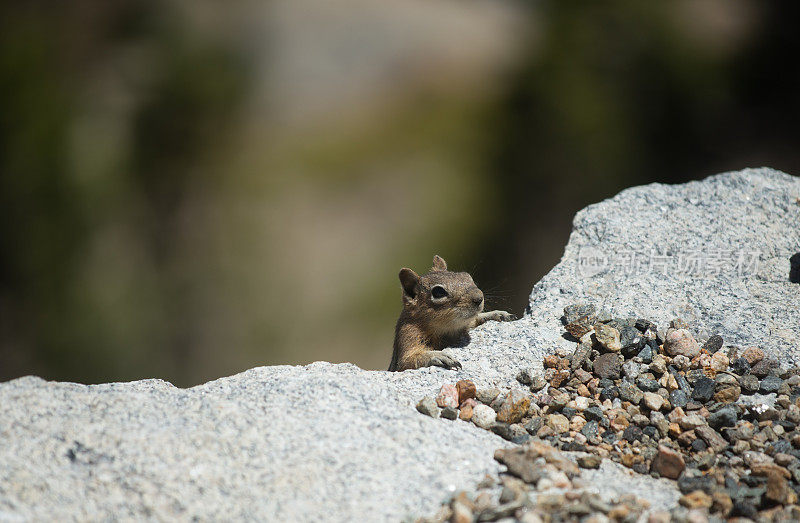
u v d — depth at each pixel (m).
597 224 8.23
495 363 6.76
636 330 6.93
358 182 21.36
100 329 20.45
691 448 5.90
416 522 4.83
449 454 5.46
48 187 21.83
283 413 5.64
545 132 22.75
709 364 6.57
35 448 5.12
